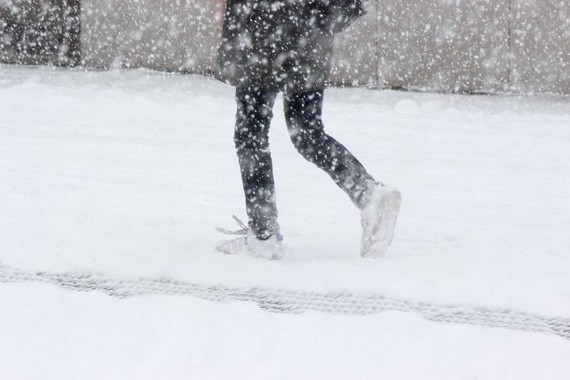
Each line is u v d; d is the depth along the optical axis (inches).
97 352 358.0
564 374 351.6
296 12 477.1
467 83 1285.7
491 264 504.7
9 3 1370.6
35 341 367.9
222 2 1298.0
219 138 909.2
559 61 1285.7
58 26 1354.6
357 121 1010.1
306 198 693.9
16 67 1323.8
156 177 740.0
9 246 500.7
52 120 950.4
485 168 828.6
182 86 1205.7
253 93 492.1
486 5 1277.1
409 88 1291.8
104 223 579.5
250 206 503.8
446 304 438.0
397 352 367.2
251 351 362.9
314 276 462.0
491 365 357.1
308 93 493.7
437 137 952.9
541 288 457.1
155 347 365.4
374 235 504.1
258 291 450.9
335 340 379.6
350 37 1293.1
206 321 395.2
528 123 1041.5
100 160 792.9
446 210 679.1
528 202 713.6
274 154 854.5
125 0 1328.7
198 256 498.6
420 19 1282.0
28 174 726.5
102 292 434.0
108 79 1234.6
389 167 820.6
